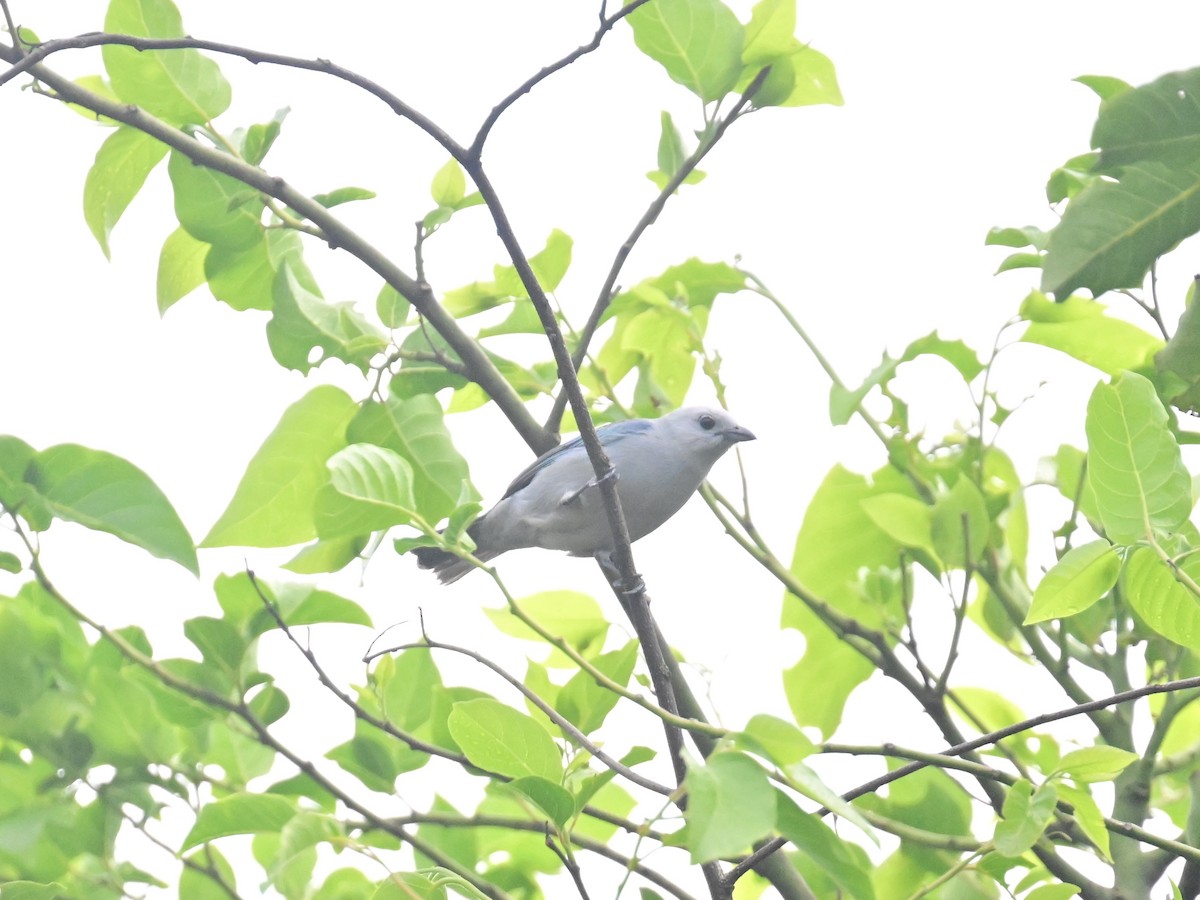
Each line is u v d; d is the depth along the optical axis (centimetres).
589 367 1280
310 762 1020
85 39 932
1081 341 1197
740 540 1132
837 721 1241
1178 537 822
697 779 586
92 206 1233
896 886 1092
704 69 1204
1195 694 1005
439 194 1169
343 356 1189
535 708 1002
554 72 915
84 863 1059
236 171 1120
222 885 1048
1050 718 764
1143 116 897
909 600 1078
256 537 1171
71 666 1113
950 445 1221
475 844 1165
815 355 1224
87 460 978
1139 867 969
